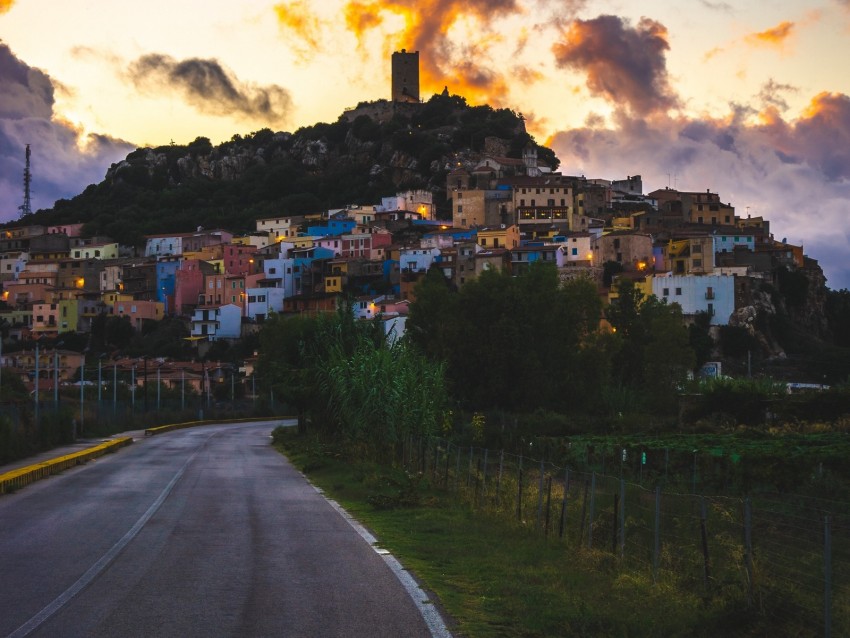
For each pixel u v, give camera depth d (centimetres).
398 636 1024
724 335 13325
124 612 1127
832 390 5838
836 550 1540
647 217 18362
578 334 7850
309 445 4466
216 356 15138
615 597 1281
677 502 2236
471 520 2114
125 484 2981
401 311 14162
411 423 3797
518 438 5266
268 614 1124
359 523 2036
